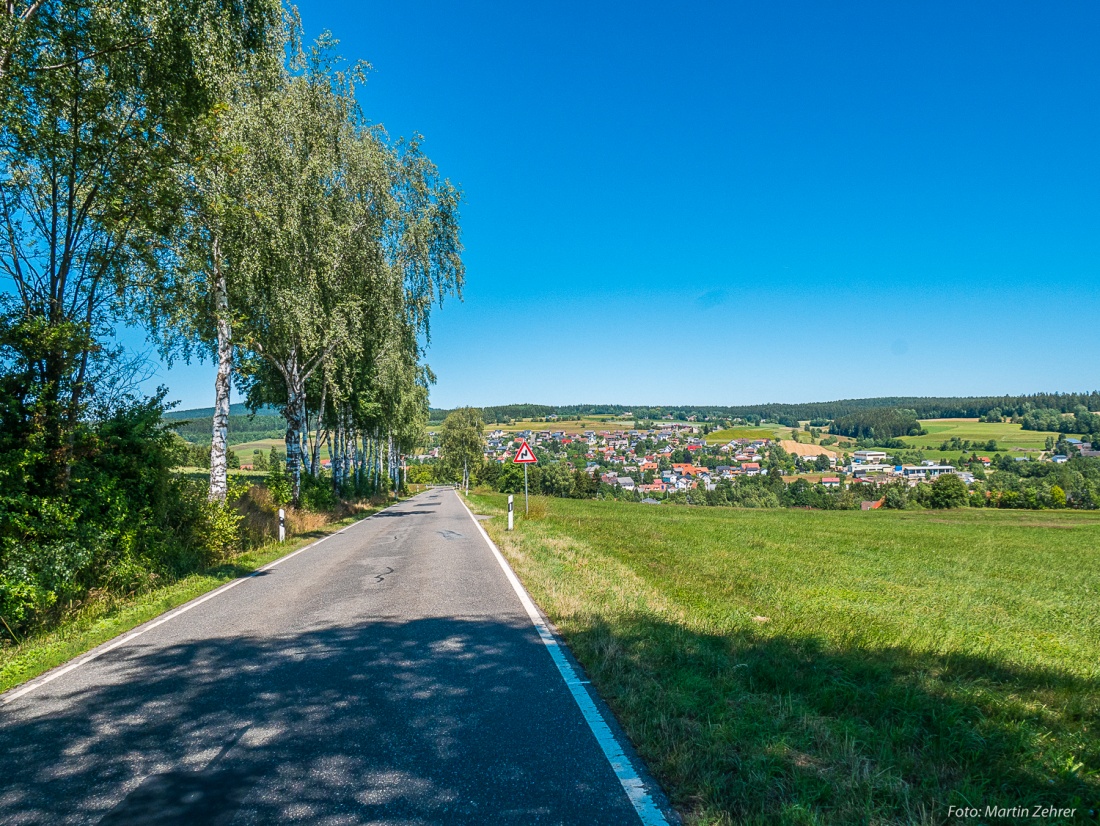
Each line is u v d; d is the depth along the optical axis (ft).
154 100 31.12
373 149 66.33
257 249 50.11
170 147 32.40
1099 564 50.06
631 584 30.66
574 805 10.23
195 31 31.94
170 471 35.94
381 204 67.87
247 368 55.36
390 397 103.86
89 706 15.15
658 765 11.67
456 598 27.66
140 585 29.78
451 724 13.62
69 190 29.35
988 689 16.24
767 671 16.52
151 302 39.70
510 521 59.41
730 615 24.44
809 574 37.24
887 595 31.48
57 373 27.66
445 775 11.28
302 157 56.70
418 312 79.05
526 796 10.52
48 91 27.66
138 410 33.06
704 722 13.50
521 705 14.75
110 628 23.16
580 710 14.42
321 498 79.00
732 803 10.17
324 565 39.37
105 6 27.78
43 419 26.25
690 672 16.46
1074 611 29.27
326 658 18.70
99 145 29.40
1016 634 23.94
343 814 9.96
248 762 11.89
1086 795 10.53
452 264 77.82
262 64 42.29
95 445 29.32
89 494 28.48
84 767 11.82
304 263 58.85
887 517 131.85
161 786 10.99
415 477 344.49
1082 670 18.90
